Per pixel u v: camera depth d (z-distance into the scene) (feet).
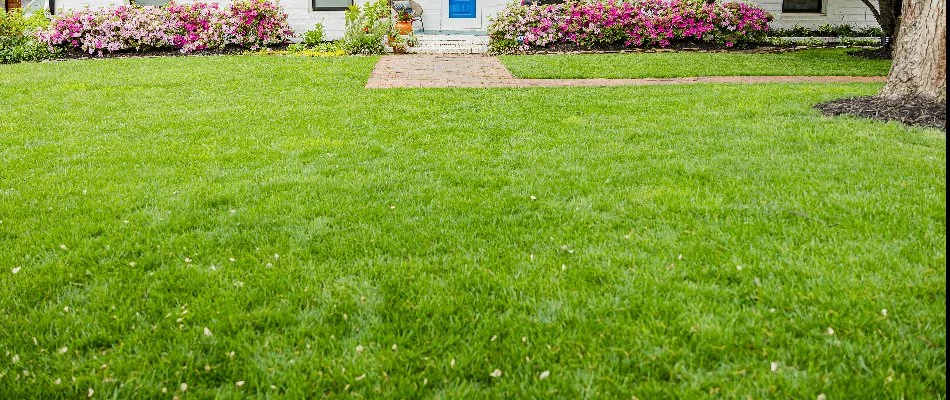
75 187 15.26
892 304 9.12
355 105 25.50
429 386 7.79
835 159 16.62
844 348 8.13
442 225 12.73
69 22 45.42
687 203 13.52
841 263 10.44
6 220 13.16
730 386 7.49
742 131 20.06
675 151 17.83
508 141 19.57
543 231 12.27
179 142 19.67
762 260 10.64
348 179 15.79
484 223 12.87
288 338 8.73
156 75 33.30
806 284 9.75
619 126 21.34
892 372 7.60
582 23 47.55
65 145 19.36
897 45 23.63
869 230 11.73
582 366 8.00
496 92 28.66
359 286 10.16
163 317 9.29
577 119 22.48
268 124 22.11
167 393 7.70
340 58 40.88
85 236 12.35
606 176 15.66
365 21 47.50
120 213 13.53
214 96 27.71
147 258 11.22
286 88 29.89
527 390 7.58
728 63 38.27
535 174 16.02
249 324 9.04
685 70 35.68
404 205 13.89
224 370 8.09
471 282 10.25
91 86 30.25
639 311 9.21
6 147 19.33
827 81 32.45
